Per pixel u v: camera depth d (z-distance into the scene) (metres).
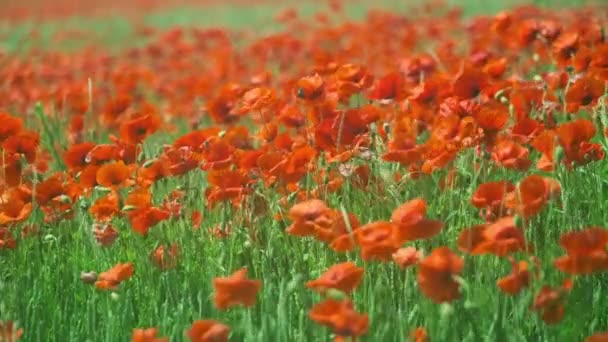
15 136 4.71
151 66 11.81
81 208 4.57
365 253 3.24
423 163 4.36
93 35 18.94
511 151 3.88
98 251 4.49
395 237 3.21
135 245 4.47
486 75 4.70
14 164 4.74
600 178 4.44
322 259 4.05
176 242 4.28
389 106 5.42
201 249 4.33
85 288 4.21
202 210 4.71
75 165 4.91
